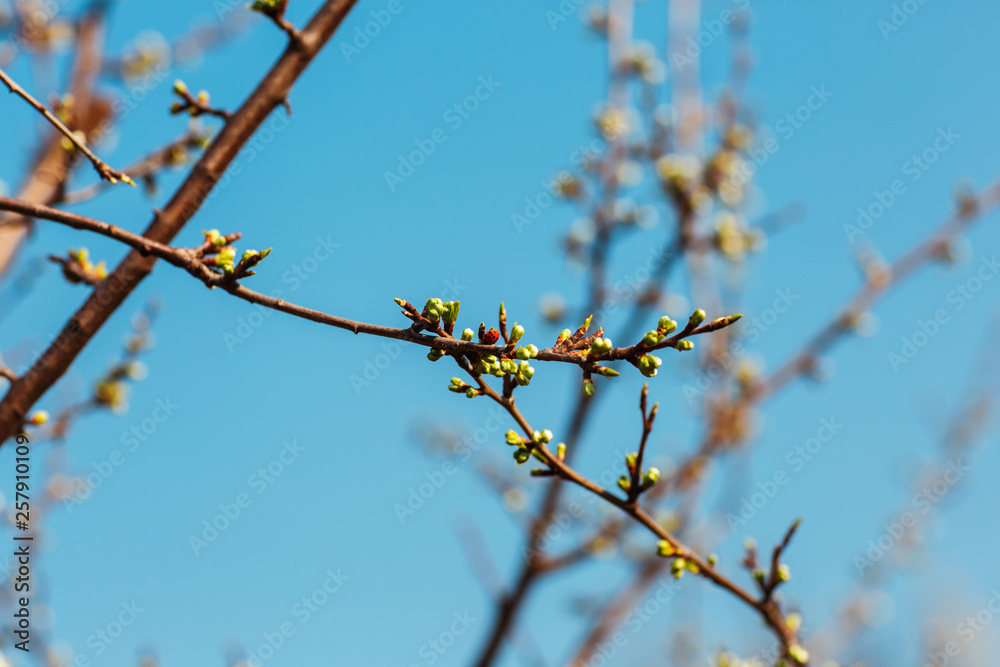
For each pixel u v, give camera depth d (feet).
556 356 8.08
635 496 9.77
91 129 15.67
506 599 19.52
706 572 10.93
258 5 11.00
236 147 11.01
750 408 21.44
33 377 9.99
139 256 10.31
